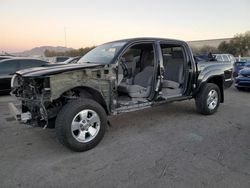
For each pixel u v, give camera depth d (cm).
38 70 363
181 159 338
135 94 443
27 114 369
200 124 497
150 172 304
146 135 434
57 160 340
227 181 280
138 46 490
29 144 400
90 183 281
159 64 460
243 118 542
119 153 360
